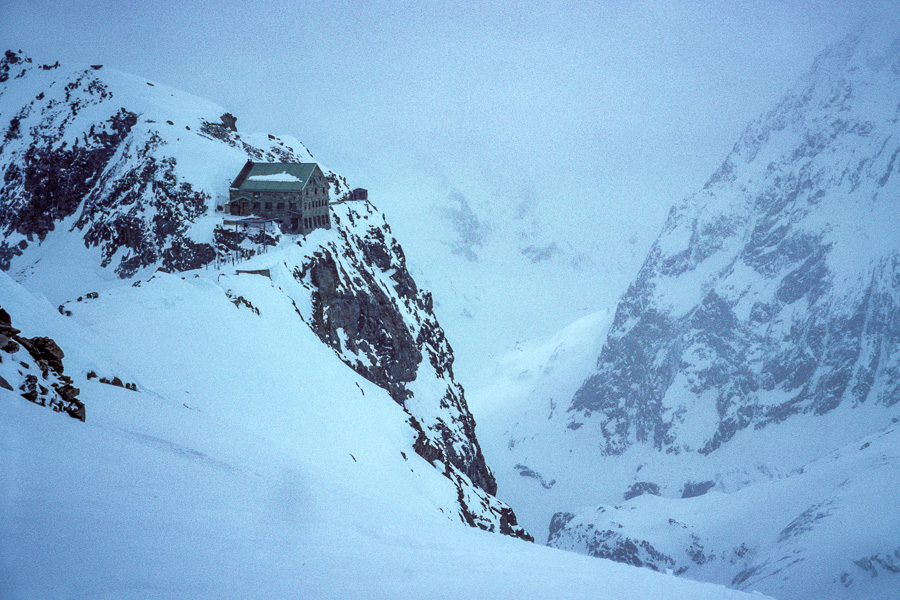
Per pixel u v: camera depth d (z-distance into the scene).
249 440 32.94
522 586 15.88
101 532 13.02
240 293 93.94
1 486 14.16
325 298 127.81
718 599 19.11
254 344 78.25
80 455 18.09
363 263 156.00
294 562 14.20
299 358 86.50
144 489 16.92
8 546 11.32
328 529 18.61
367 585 13.56
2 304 33.16
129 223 153.62
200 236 141.75
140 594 10.68
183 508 16.33
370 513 23.53
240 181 150.50
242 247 134.00
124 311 66.06
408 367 149.00
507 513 101.94
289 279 116.88
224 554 13.59
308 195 146.12
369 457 69.25
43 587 10.12
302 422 65.06
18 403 20.14
